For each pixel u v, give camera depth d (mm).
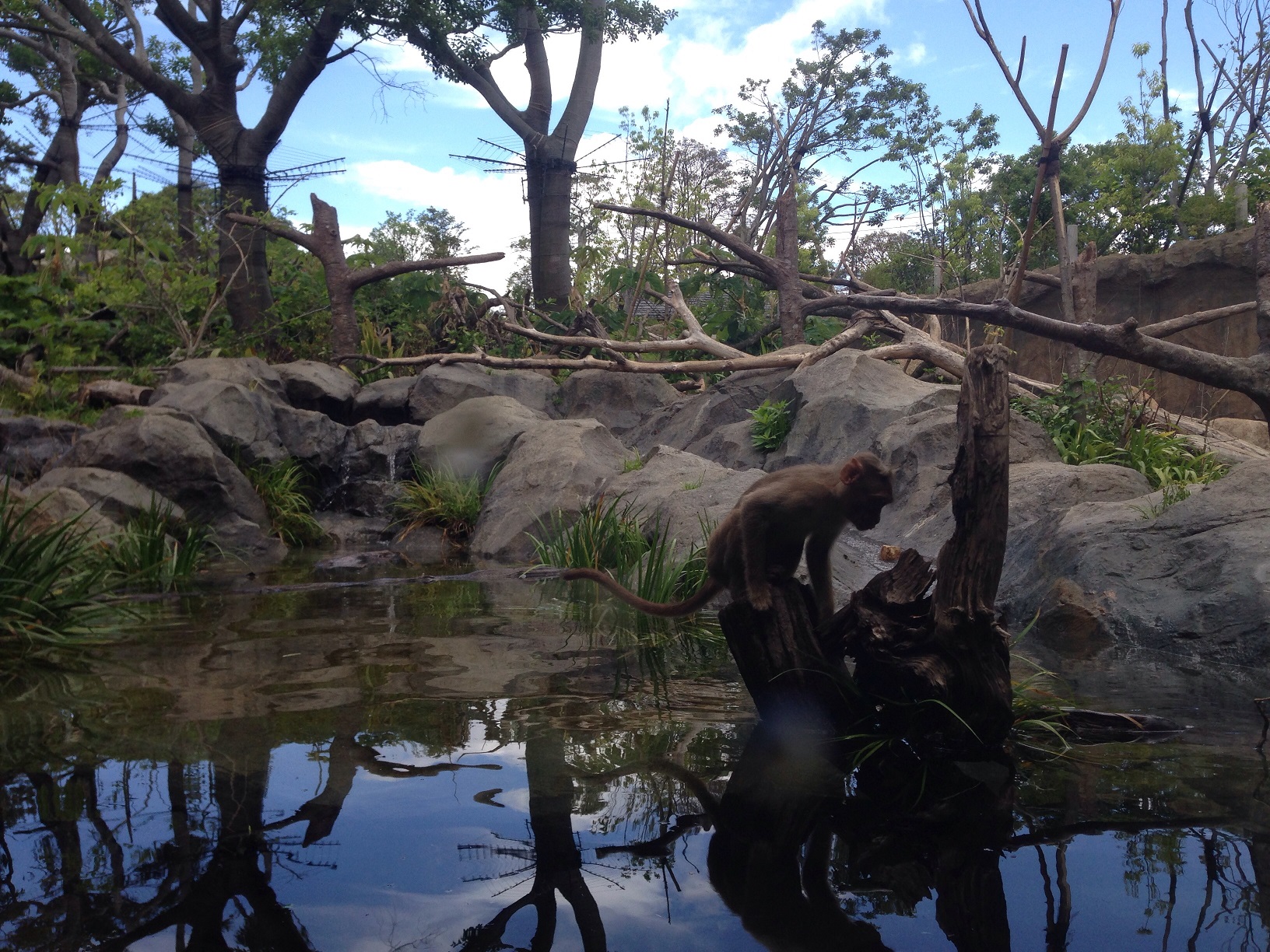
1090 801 3062
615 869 2578
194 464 9828
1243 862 2553
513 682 4680
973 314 9508
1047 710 4062
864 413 10273
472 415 12648
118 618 6297
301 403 13680
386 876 2506
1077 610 6031
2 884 2424
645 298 19656
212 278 17219
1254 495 6027
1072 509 7098
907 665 3865
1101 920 2223
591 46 22000
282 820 2883
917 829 2861
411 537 11125
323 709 4152
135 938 2137
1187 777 3281
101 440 9852
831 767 3451
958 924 2234
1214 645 5211
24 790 3117
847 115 35438
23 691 4422
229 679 4688
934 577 4129
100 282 15727
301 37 22141
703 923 2256
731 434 11836
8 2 19891
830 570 4789
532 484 10562
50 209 17031
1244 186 18344
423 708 4176
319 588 7680
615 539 8445
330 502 12227
